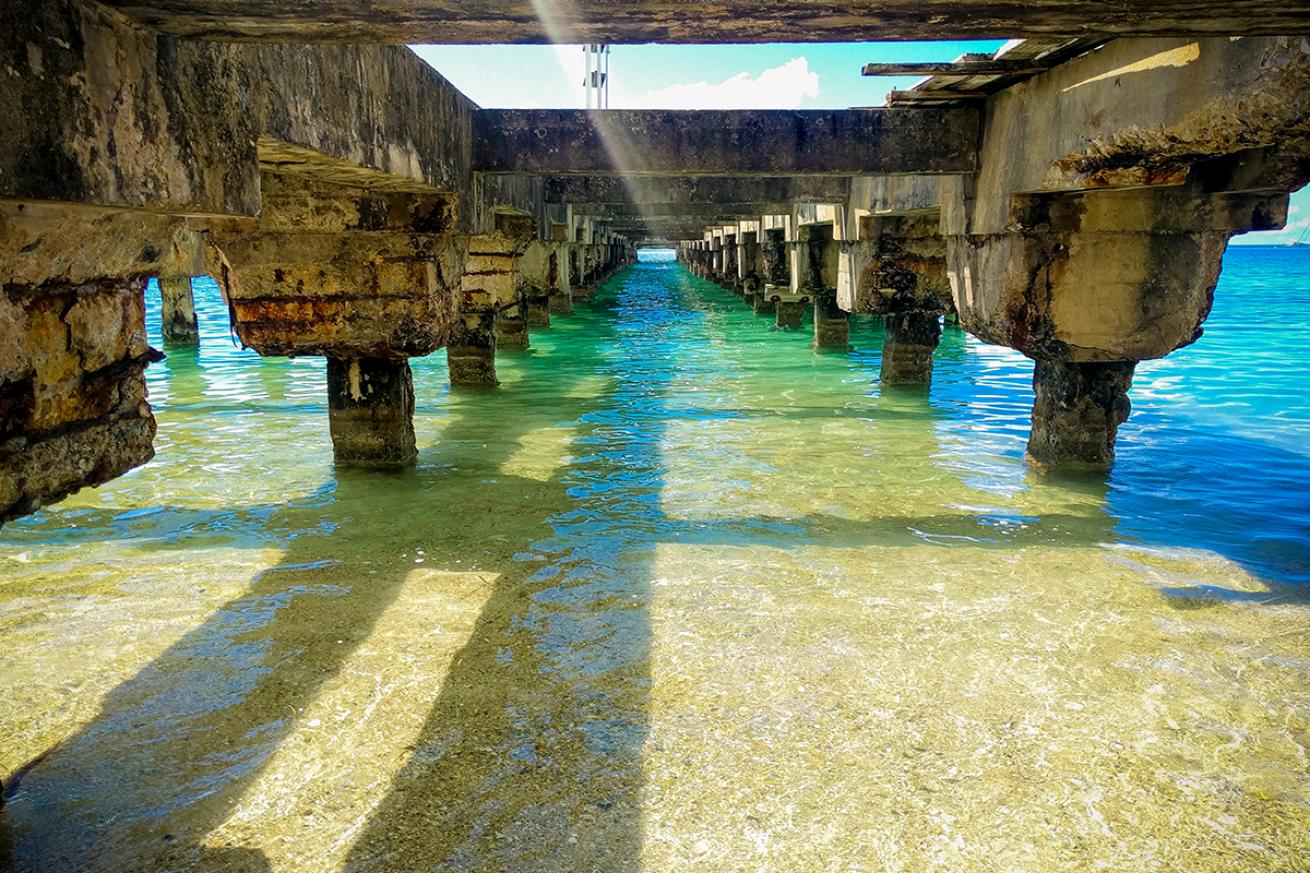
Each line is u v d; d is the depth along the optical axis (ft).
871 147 24.14
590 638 15.53
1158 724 12.82
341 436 26.58
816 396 38.63
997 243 22.70
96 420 10.45
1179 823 10.83
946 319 68.54
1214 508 22.18
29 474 9.42
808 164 24.61
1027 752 12.22
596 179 42.60
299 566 18.84
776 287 67.87
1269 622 15.87
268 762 12.09
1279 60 12.17
